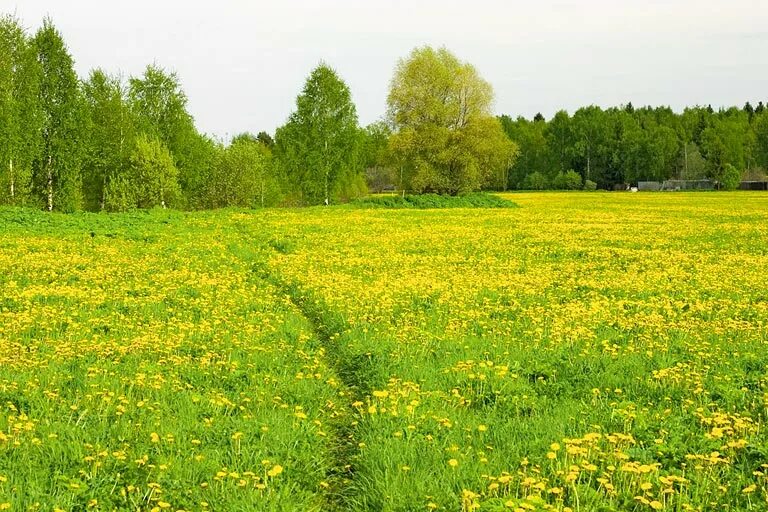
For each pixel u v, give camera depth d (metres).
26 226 35.97
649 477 7.50
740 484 7.45
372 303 18.16
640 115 187.75
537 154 169.00
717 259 29.06
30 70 52.97
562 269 26.34
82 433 8.73
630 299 19.97
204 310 17.16
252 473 7.53
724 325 15.98
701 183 151.25
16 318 15.65
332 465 8.55
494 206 75.50
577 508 6.78
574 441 8.10
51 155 55.78
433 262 27.84
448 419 9.47
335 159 76.38
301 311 18.27
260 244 33.94
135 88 67.06
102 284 20.94
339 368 12.86
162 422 9.21
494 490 7.26
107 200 57.62
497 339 14.48
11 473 7.46
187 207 67.50
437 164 79.31
